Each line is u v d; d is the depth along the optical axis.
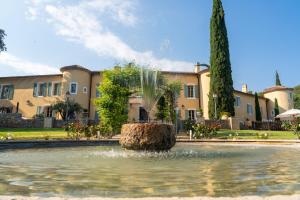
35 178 4.50
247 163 6.87
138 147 10.57
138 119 34.91
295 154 9.67
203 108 37.12
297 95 71.00
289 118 43.59
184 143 17.56
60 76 37.62
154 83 11.92
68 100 32.62
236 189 3.48
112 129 21.44
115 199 2.87
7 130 25.22
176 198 2.87
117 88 22.61
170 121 27.06
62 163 6.99
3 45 33.12
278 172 5.16
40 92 37.97
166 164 6.72
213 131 20.88
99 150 12.45
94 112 35.78
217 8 35.53
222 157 8.71
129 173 5.08
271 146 14.47
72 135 19.36
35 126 29.59
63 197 2.99
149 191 3.40
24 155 9.70
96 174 4.95
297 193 3.23
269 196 2.92
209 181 4.13
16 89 38.94
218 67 33.31
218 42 34.16
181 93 37.50
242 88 48.38
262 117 46.19
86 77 36.22
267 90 48.69
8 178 4.52
